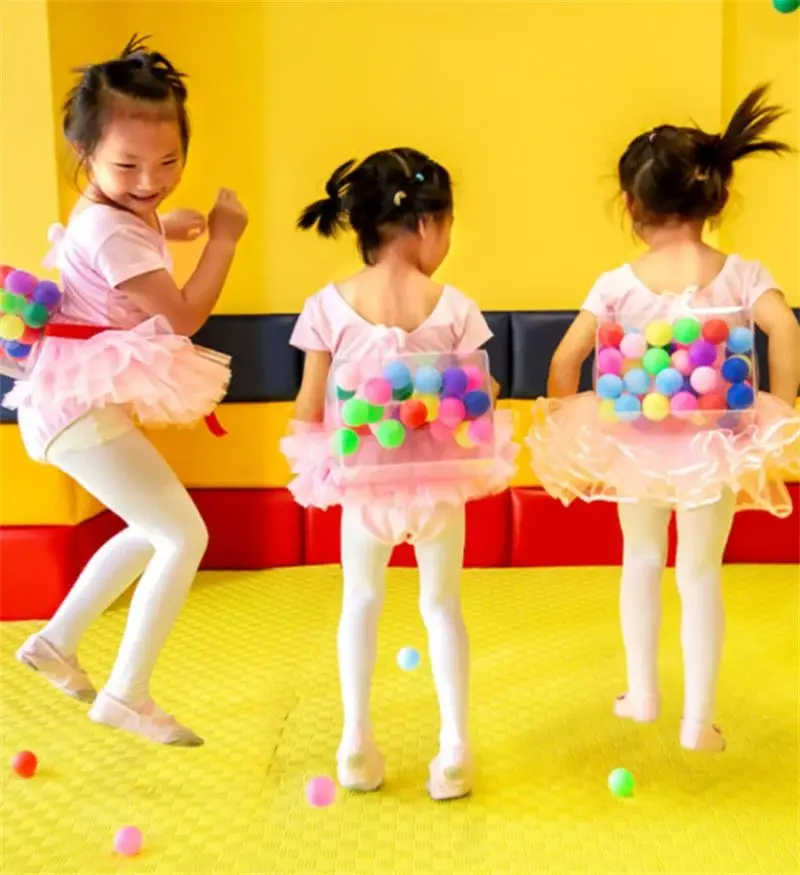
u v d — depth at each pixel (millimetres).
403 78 2807
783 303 1718
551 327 2814
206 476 2922
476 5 2779
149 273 1681
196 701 2057
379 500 1559
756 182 2818
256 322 2832
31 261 2453
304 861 1479
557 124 2820
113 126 1641
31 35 2385
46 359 1687
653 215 1717
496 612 2564
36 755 1832
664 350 1688
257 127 2816
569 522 2914
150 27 2766
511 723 1946
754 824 1565
